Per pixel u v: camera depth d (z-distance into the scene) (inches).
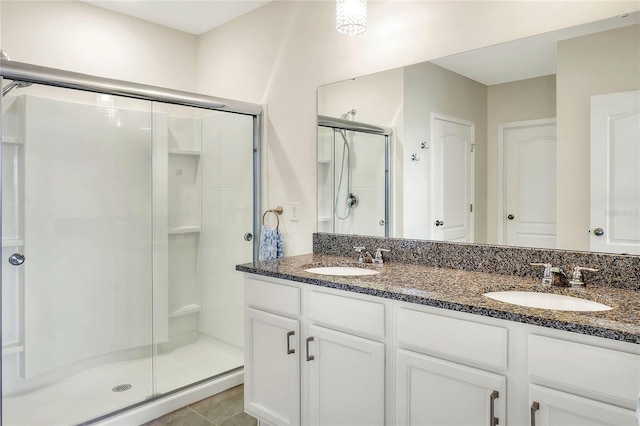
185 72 124.3
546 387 43.9
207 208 106.5
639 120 55.9
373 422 58.8
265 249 101.7
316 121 95.3
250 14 110.4
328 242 92.9
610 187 58.3
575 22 60.8
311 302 66.4
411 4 78.8
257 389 76.2
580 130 60.7
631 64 56.4
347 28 76.2
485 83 69.8
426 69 76.9
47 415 81.0
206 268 107.4
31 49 96.0
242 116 107.5
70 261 87.4
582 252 60.4
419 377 53.9
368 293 58.1
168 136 100.7
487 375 47.6
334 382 63.8
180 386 94.3
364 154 86.5
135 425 83.5
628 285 56.4
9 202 78.0
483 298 51.2
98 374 91.5
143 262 99.0
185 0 104.0
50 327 84.7
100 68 107.2
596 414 40.5
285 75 102.1
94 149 89.7
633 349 38.7
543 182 64.3
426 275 67.4
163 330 102.1
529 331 44.9
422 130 77.6
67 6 101.5
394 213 81.9
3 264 78.2
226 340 108.9
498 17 68.3
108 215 93.1
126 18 111.9
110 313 93.7
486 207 70.1
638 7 55.7
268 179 107.6
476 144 71.1
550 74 63.3
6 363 78.5
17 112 77.4
